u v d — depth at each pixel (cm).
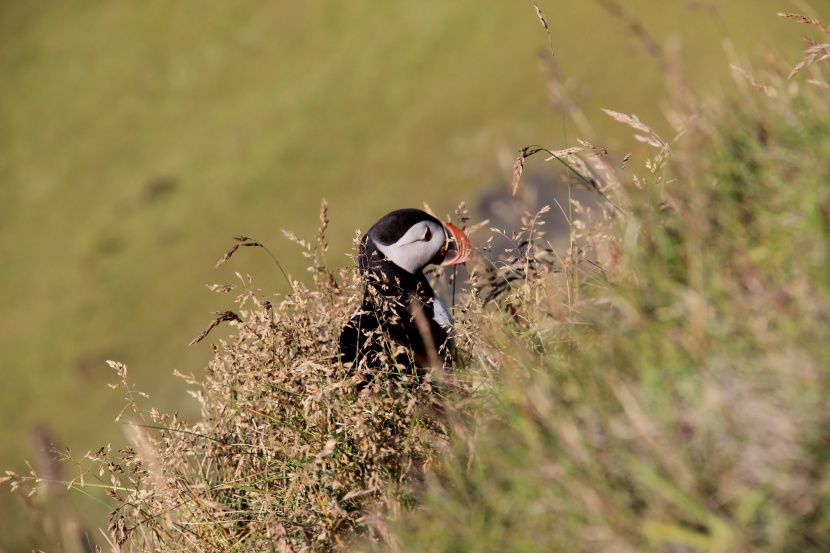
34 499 922
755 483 459
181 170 11075
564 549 490
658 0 8094
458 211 1120
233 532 822
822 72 793
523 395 579
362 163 9744
